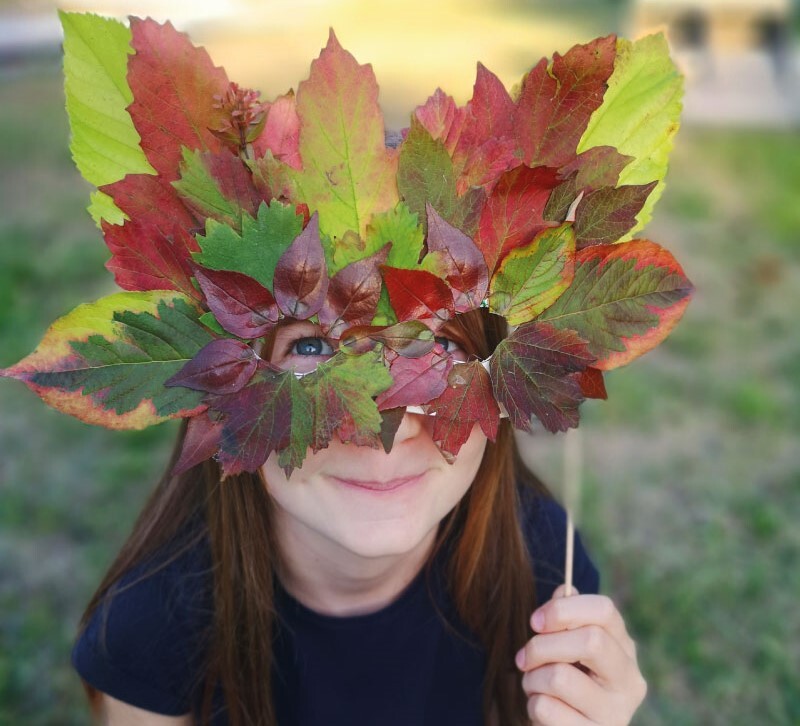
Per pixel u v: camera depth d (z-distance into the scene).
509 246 0.42
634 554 1.03
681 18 2.77
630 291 0.43
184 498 0.56
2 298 1.49
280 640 0.54
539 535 0.61
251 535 0.52
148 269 0.42
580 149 0.45
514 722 0.58
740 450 1.23
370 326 0.41
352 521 0.45
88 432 1.23
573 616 0.47
